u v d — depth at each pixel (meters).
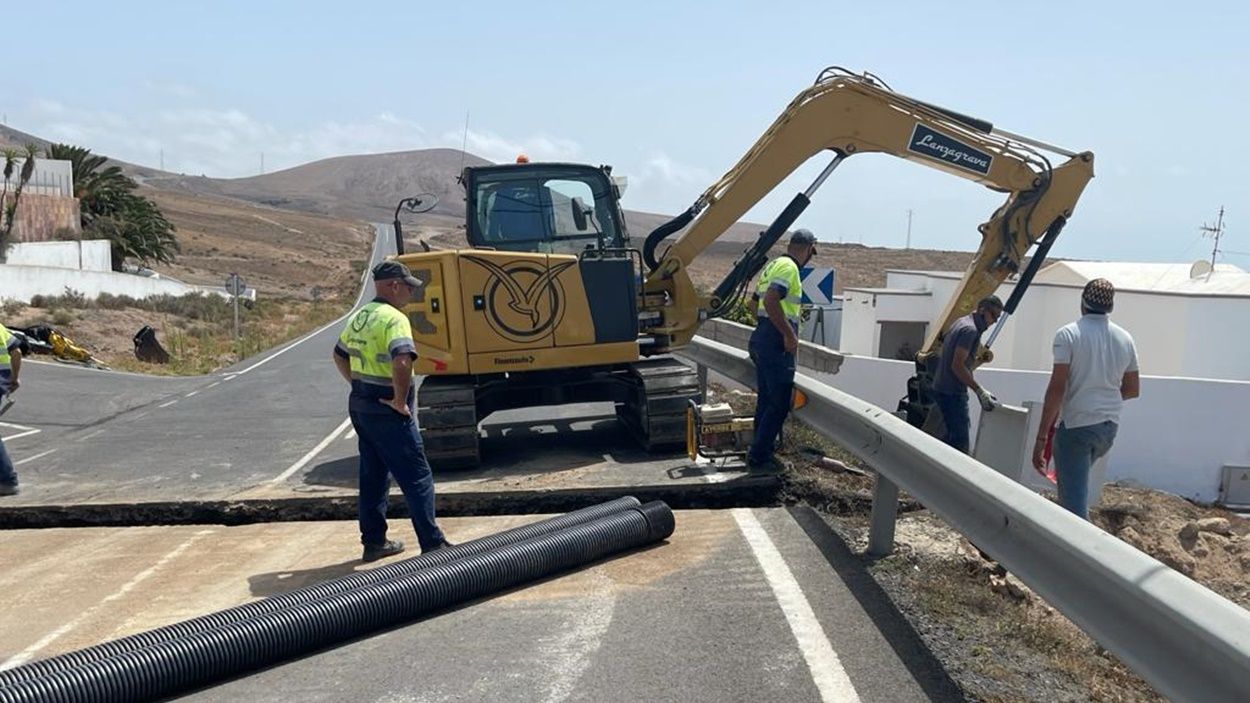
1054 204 10.02
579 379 9.59
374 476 6.50
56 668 4.34
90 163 50.31
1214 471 13.53
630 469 8.48
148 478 9.39
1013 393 14.01
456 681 4.56
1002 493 4.48
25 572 6.57
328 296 77.50
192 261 90.50
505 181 10.22
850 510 7.47
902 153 9.77
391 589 5.28
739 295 10.02
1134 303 20.97
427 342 8.95
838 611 5.26
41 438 12.71
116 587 6.19
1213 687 3.04
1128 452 13.71
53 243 40.22
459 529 7.26
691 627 5.10
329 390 17.42
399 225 9.65
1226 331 19.62
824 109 9.60
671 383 9.12
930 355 10.28
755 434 8.16
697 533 6.82
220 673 4.63
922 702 4.20
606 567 6.17
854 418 6.63
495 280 8.87
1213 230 29.12
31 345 22.81
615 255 9.27
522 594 5.73
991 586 6.16
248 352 31.03
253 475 9.34
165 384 19.33
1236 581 10.25
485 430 11.12
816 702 4.22
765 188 9.71
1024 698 4.30
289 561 6.66
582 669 4.63
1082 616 3.74
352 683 4.59
